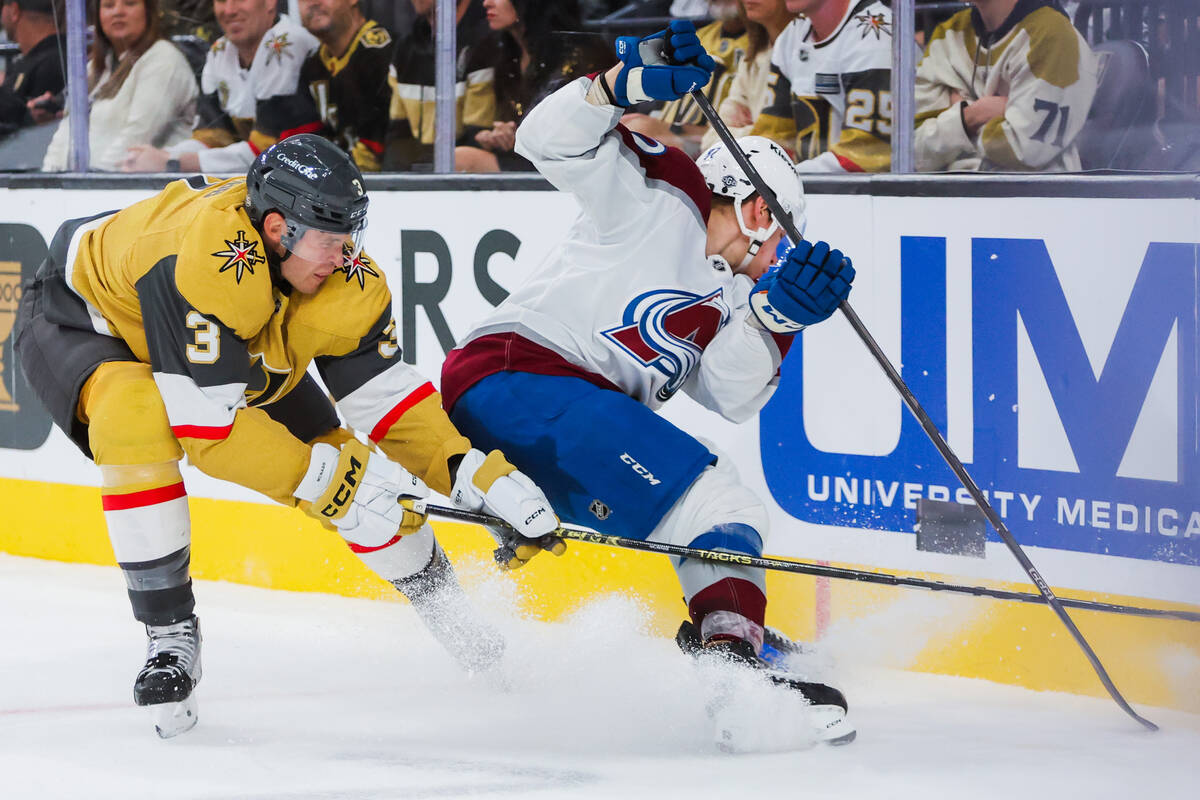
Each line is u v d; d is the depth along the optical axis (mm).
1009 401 10828
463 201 13562
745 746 8766
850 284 9148
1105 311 10328
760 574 9117
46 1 15852
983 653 11055
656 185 9406
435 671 11359
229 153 15188
